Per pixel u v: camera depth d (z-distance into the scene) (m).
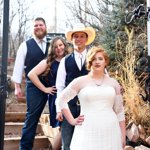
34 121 3.83
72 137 3.00
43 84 3.77
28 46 3.87
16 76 3.85
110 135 2.64
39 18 3.90
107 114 2.66
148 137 3.87
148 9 3.16
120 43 4.93
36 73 3.67
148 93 3.46
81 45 3.29
